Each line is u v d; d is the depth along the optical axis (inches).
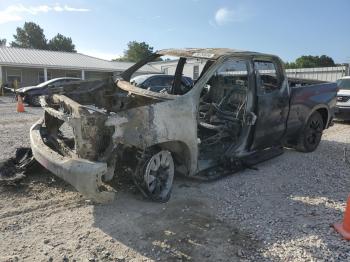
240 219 169.2
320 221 168.7
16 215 167.3
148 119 170.2
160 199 184.2
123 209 176.9
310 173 243.3
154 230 156.9
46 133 204.5
